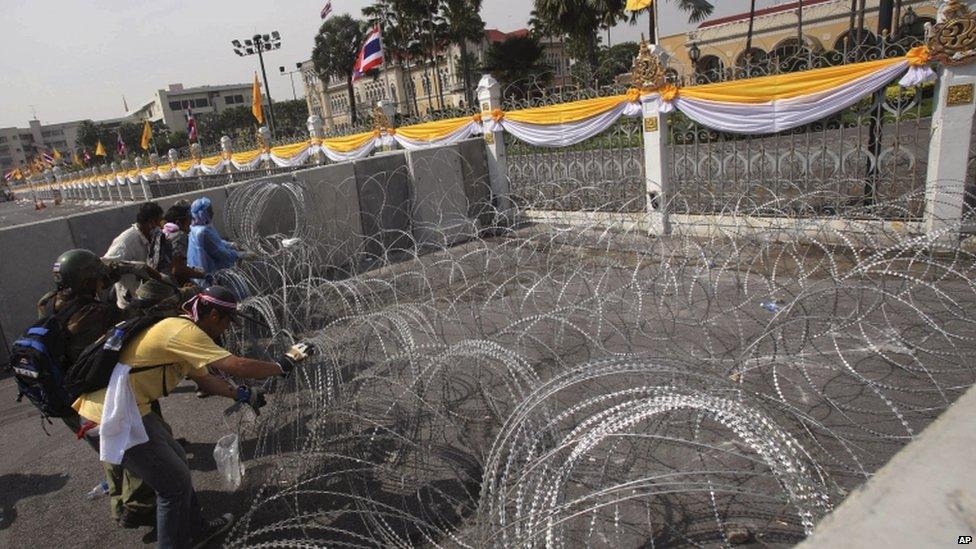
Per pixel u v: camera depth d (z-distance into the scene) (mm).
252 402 4391
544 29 41469
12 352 3760
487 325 7336
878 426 4395
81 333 3855
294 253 9289
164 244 6426
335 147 17812
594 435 2953
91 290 3977
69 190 61219
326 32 58156
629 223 10398
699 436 4465
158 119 131750
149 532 4520
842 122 8672
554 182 12375
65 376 3742
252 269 8945
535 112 12281
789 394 4949
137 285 6652
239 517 4500
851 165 9273
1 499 5203
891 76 7953
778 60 9109
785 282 7512
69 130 178750
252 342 6914
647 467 4207
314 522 4293
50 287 8586
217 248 7105
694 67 10258
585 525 3771
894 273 5539
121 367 3605
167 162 33188
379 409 5410
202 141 84312
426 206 12344
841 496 3473
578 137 11695
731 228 8789
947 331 5617
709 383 3715
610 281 8156
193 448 5598
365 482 4309
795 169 9469
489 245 11656
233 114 86938
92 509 4898
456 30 44781
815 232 8422
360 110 60219
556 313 6105
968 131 7461
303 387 5527
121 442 3525
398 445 4930
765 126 9211
